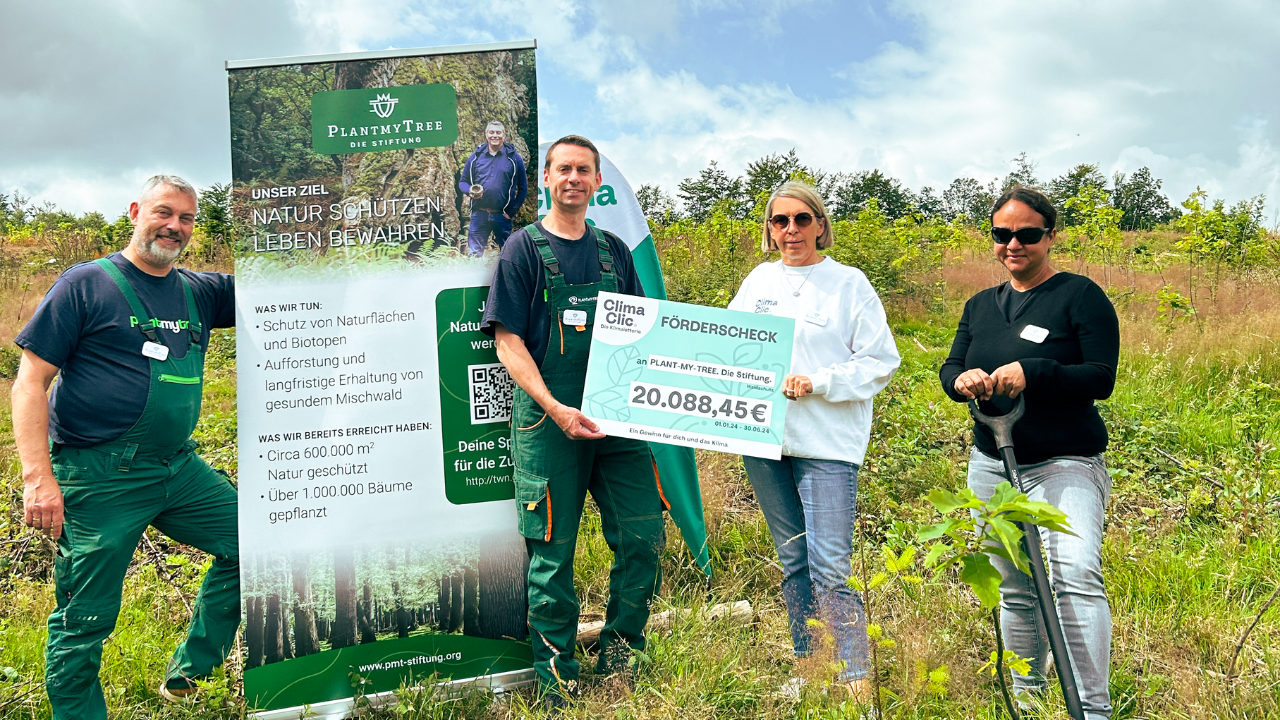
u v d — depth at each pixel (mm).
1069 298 2705
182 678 3145
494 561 3193
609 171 4180
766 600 3846
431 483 3156
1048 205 2738
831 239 3248
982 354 2855
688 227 15414
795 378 2922
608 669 3121
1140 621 3375
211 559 4418
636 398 2908
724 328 2938
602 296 2914
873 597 3215
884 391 6414
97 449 2787
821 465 3035
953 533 1919
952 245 14578
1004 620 2869
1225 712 2682
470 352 3154
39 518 2668
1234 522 4336
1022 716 2703
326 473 3104
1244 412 6281
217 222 13141
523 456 2967
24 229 20484
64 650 2783
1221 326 8273
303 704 3090
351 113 3082
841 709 2691
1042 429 2693
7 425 6852
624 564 3133
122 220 15609
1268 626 3258
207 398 7418
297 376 3092
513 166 3139
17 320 10391
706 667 3051
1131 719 2787
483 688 3178
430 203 3119
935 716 2701
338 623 3113
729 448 2904
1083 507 2605
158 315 2912
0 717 2975
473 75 3115
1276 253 11289
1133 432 5762
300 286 3086
